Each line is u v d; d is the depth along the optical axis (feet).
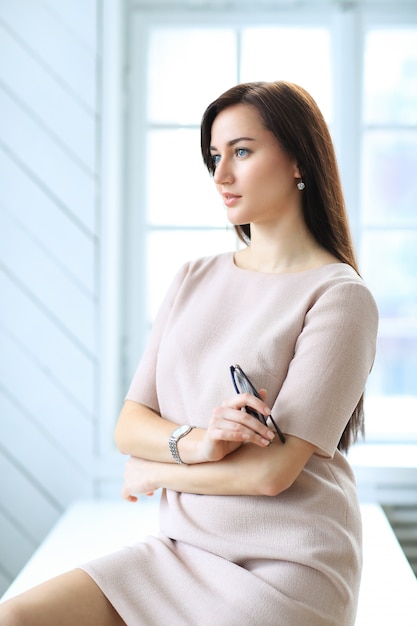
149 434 6.65
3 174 11.55
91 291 11.59
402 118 12.23
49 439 11.75
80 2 11.41
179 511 6.53
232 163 6.66
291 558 6.09
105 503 11.55
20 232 11.57
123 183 12.29
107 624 6.10
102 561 6.31
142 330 12.43
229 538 6.28
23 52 11.48
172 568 6.31
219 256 7.35
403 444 12.23
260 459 6.01
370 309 6.43
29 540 11.86
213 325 6.84
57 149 11.51
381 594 8.40
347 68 12.07
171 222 12.36
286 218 6.79
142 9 12.18
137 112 12.24
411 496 11.39
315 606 6.03
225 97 6.65
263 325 6.53
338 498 6.36
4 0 11.44
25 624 5.71
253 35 12.16
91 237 11.55
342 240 6.90
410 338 12.32
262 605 5.92
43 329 11.63
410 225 12.22
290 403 6.09
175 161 12.31
